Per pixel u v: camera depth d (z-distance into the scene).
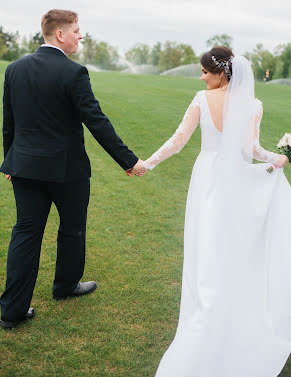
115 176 6.09
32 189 2.81
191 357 2.22
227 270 2.41
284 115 11.69
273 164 2.71
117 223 4.52
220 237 2.44
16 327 2.85
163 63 77.31
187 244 2.59
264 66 65.50
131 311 3.05
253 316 2.48
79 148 2.83
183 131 2.68
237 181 2.48
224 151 2.49
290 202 2.71
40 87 2.64
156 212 4.87
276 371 2.40
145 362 2.55
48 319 2.94
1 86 12.62
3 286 3.26
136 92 14.25
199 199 2.55
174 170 6.47
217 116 2.54
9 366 2.48
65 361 2.54
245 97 2.47
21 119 2.73
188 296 2.49
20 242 2.79
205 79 2.64
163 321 2.95
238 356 2.41
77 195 2.89
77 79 2.63
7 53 61.41
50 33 2.69
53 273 3.51
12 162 2.78
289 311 2.58
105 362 2.55
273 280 2.59
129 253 3.89
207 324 2.28
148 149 7.56
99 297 3.21
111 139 2.72
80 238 3.04
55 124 2.70
